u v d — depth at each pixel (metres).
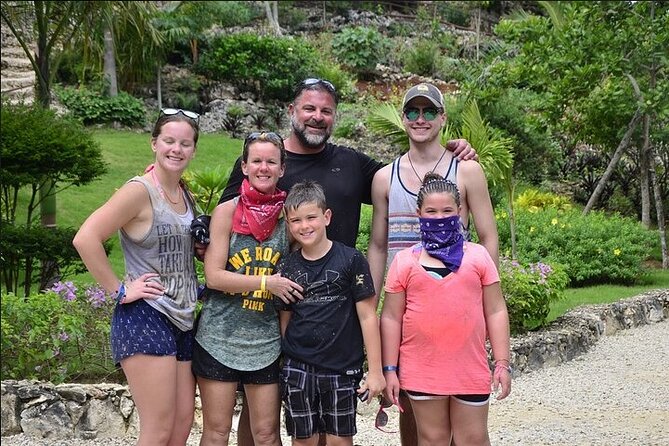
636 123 12.98
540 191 16.56
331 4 29.22
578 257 11.52
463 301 3.45
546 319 8.78
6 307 5.81
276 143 3.55
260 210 3.54
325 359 3.47
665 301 10.16
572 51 12.74
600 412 5.99
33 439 5.30
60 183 13.83
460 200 3.70
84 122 19.00
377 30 26.66
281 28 27.09
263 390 3.58
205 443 3.60
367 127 18.42
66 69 20.44
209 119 20.06
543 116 14.27
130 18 10.98
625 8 12.80
